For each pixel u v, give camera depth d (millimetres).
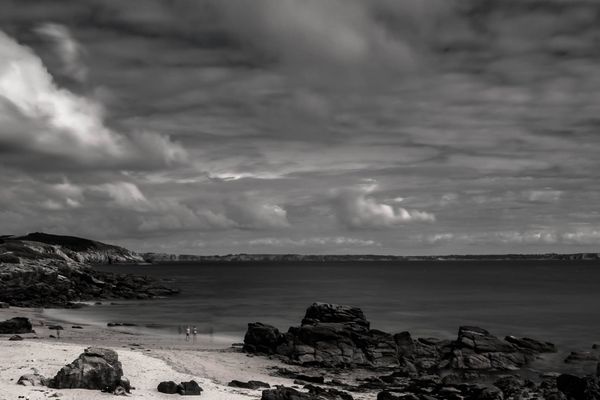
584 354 63906
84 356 34531
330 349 61406
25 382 33094
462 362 59500
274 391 35281
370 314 109938
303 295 158375
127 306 123188
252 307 122250
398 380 51344
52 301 122312
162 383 35906
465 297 152625
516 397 40656
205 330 85188
